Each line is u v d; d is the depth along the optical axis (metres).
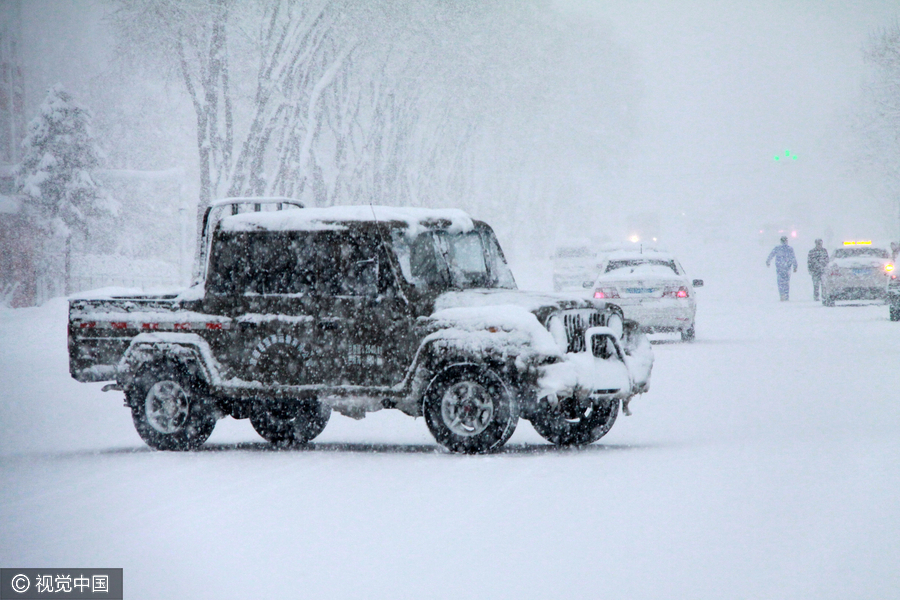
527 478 15.65
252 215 20.23
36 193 99.94
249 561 10.87
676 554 10.93
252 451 19.83
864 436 19.22
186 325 20.05
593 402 18.83
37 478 16.67
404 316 18.72
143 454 19.58
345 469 17.00
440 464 17.30
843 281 67.88
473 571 10.34
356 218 19.34
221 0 75.88
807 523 12.29
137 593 9.75
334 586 9.86
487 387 17.86
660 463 16.80
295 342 19.42
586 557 10.84
